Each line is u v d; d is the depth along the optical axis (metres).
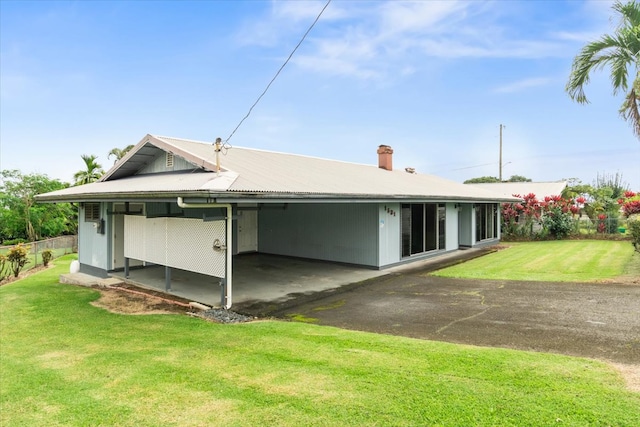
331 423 3.31
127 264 11.37
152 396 4.04
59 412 3.81
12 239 25.58
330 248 13.62
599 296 7.51
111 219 12.20
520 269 11.42
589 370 4.11
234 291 9.62
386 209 12.66
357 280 10.77
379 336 5.80
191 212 12.32
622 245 16.95
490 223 20.00
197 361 5.02
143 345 5.87
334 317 7.24
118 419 3.60
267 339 5.83
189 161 9.80
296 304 8.38
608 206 24.11
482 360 4.50
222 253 8.16
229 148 12.91
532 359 4.49
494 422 3.17
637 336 5.22
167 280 9.73
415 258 14.09
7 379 4.78
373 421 3.29
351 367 4.50
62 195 11.37
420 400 3.59
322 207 13.83
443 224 16.03
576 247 17.00
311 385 4.06
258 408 3.64
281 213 15.27
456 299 8.00
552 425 3.09
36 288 11.27
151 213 12.59
